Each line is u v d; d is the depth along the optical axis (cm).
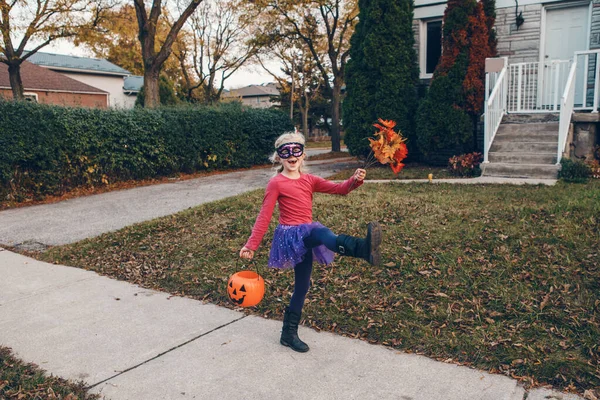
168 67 3597
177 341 373
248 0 2003
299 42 2486
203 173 1442
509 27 1197
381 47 1245
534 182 874
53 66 2958
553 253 479
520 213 623
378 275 475
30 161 1022
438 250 516
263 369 325
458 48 1119
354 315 402
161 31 2902
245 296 336
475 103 1118
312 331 382
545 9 1161
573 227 544
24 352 361
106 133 1166
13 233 768
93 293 489
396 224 624
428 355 335
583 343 328
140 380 315
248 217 726
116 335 387
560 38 1161
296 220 332
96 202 1002
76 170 1113
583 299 388
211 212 786
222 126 1475
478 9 1103
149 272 547
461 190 840
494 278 441
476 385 294
